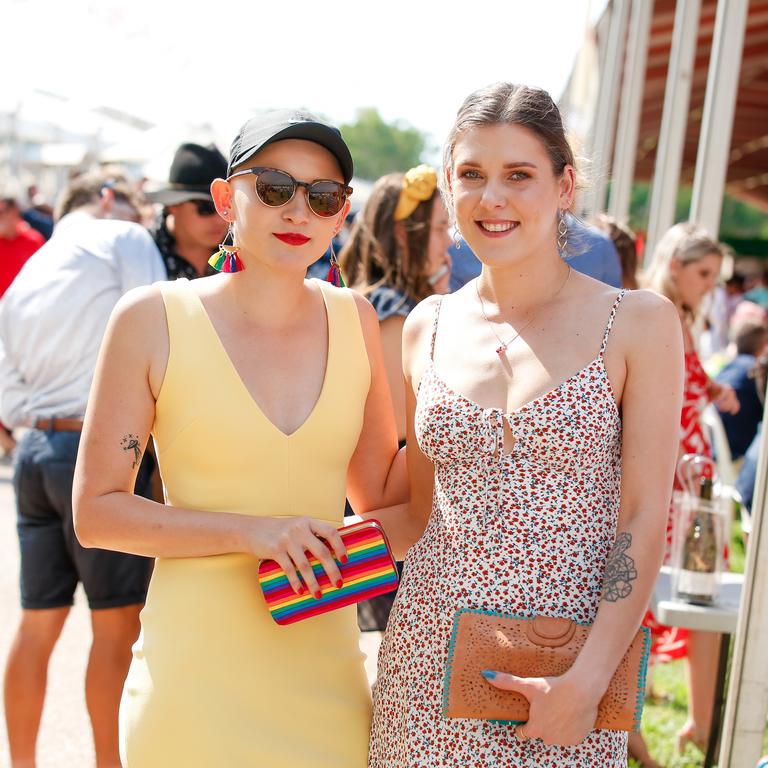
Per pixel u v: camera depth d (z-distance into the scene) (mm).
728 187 23578
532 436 1898
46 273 3424
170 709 1952
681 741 3783
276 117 2020
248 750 1953
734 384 7297
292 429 2072
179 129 12969
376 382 2256
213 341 2045
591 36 11227
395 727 1998
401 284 3385
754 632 2473
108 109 16844
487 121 1936
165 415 2051
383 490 2303
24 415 3432
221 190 2107
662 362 1892
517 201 1930
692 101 14570
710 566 3113
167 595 2023
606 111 11078
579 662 1789
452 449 1959
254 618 2012
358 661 2143
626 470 1904
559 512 1901
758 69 12180
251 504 2041
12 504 7559
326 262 5230
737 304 17484
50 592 3393
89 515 2008
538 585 1887
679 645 4152
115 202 4012
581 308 1975
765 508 2457
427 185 3363
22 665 3363
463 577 1923
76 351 3365
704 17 9812
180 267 3818
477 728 1885
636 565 1837
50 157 17016
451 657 1847
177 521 1972
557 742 1771
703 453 4266
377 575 1966
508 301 2033
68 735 3883
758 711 2482
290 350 2107
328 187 2014
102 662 3283
